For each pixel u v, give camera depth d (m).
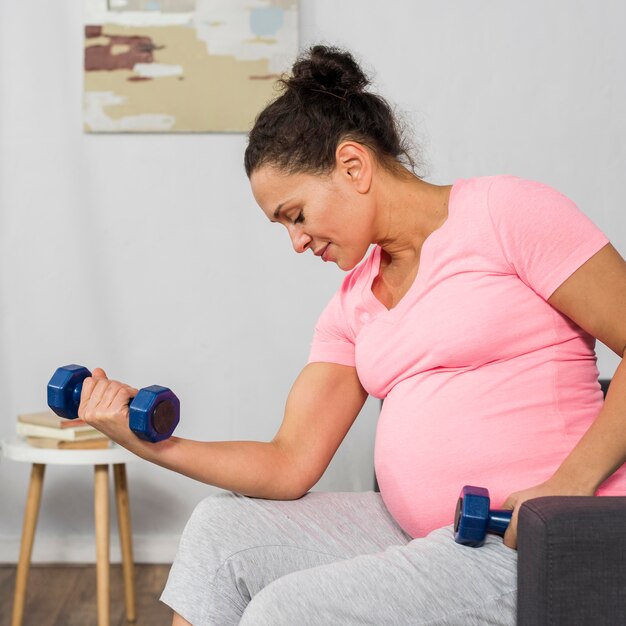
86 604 2.51
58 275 2.80
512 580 1.06
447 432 1.22
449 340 1.23
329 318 1.45
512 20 2.72
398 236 1.33
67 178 2.78
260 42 2.71
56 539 2.85
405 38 2.73
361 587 1.04
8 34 2.75
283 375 2.81
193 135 2.77
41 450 2.28
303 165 1.28
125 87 2.74
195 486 2.85
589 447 1.10
